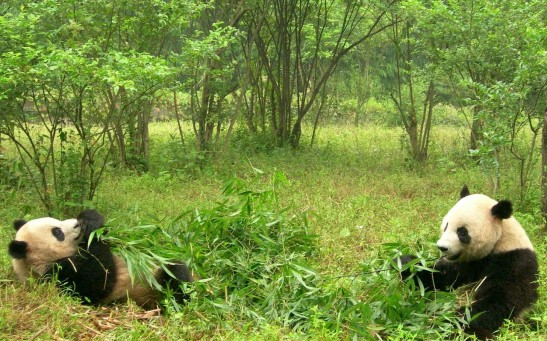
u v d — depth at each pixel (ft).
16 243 18.10
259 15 48.34
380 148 52.08
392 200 33.19
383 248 22.44
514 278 18.03
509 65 34.24
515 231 18.44
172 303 18.49
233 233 22.52
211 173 39.11
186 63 33.12
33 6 28.22
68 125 49.73
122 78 25.99
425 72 40.16
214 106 45.47
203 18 47.14
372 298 18.40
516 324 17.70
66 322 17.06
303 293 18.92
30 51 25.05
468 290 19.06
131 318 17.81
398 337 15.96
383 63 80.07
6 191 31.60
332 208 30.81
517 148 39.75
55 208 28.63
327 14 53.72
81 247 18.81
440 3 36.09
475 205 18.45
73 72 25.57
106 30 31.12
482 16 34.60
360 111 74.02
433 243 22.27
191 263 20.33
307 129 61.00
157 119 69.72
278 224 23.43
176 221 22.88
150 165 41.04
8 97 26.66
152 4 31.45
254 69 52.95
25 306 17.67
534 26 33.81
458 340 17.08
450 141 54.44
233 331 17.12
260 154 46.09
